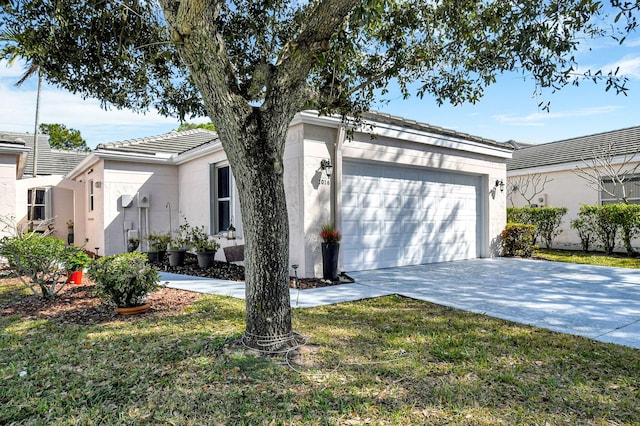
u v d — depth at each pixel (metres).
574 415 2.58
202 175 10.59
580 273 8.39
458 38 4.65
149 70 4.93
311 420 2.53
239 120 3.41
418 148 9.49
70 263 6.41
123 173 11.06
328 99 4.27
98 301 5.88
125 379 3.13
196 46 3.22
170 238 10.41
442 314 5.02
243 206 3.64
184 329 4.37
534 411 2.63
